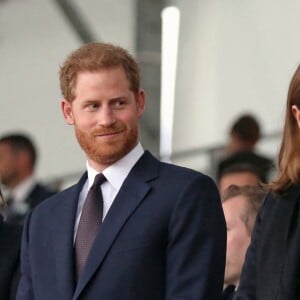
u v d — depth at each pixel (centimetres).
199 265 1391
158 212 1409
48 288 1432
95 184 1445
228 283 1678
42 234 1467
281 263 1365
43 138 4506
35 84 4528
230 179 2089
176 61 4128
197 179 1429
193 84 4272
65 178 4434
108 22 4334
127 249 1395
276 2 4138
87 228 1432
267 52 4150
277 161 1433
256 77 4166
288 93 1400
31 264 1462
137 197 1420
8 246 1625
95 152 1430
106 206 1438
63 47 4453
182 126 4259
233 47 4219
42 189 3000
